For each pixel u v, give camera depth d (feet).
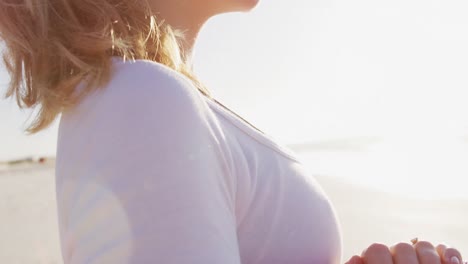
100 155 1.82
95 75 2.01
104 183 1.76
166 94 1.87
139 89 1.88
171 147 1.76
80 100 2.02
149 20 2.49
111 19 2.29
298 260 2.37
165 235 1.65
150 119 1.80
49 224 44.98
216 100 2.82
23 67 2.45
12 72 2.49
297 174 2.55
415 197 39.78
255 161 2.28
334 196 42.14
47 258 30.37
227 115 2.26
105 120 1.87
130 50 2.27
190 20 3.14
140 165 1.73
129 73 1.97
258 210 2.26
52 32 2.20
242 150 2.24
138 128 1.79
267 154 2.41
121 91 1.90
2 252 32.63
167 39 2.61
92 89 1.99
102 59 2.08
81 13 2.27
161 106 1.83
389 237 25.22
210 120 2.00
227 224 1.83
